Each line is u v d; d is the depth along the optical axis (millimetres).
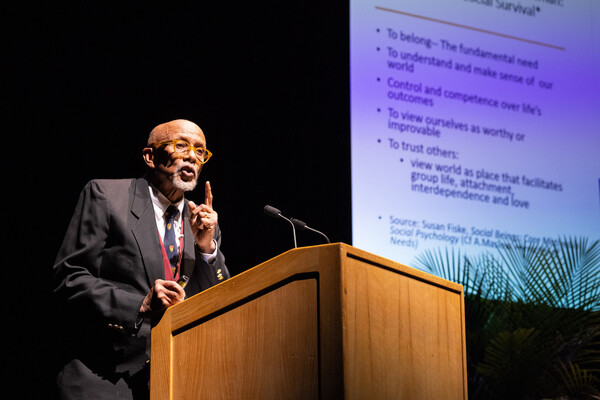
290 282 1739
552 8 5293
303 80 4852
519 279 4508
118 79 4328
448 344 2039
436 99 4844
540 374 4266
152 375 1861
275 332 1736
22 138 4059
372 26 4812
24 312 3863
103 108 4254
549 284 4398
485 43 5062
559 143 5059
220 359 1798
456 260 4609
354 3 4809
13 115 4062
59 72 4195
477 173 4820
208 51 4621
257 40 4781
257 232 4586
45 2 4219
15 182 4000
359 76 4711
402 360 1826
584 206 5008
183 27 4566
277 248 4605
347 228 4746
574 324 4293
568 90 5172
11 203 3973
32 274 3922
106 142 4223
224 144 4605
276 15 4852
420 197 4652
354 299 1693
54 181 4070
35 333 3848
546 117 5078
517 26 5172
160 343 1872
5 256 3900
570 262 4465
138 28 4434
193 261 2412
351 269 1700
